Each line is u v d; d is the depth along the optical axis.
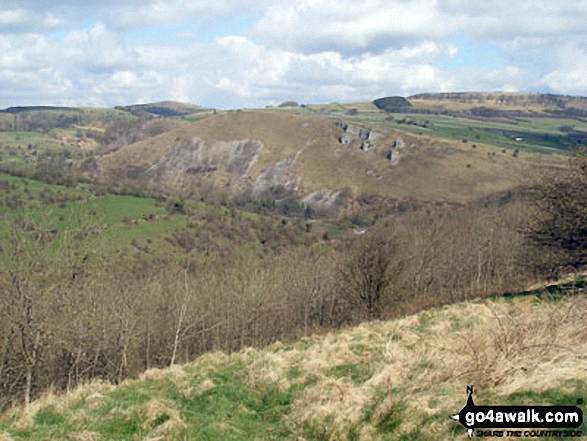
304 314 34.97
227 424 8.08
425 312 17.25
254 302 32.81
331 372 10.09
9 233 18.20
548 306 10.70
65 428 7.79
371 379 8.54
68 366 22.19
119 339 24.34
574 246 16.86
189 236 65.25
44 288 18.27
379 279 25.02
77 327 19.80
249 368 10.93
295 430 7.67
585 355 6.81
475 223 42.50
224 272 42.09
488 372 7.09
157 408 8.31
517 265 32.66
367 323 18.39
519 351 7.38
